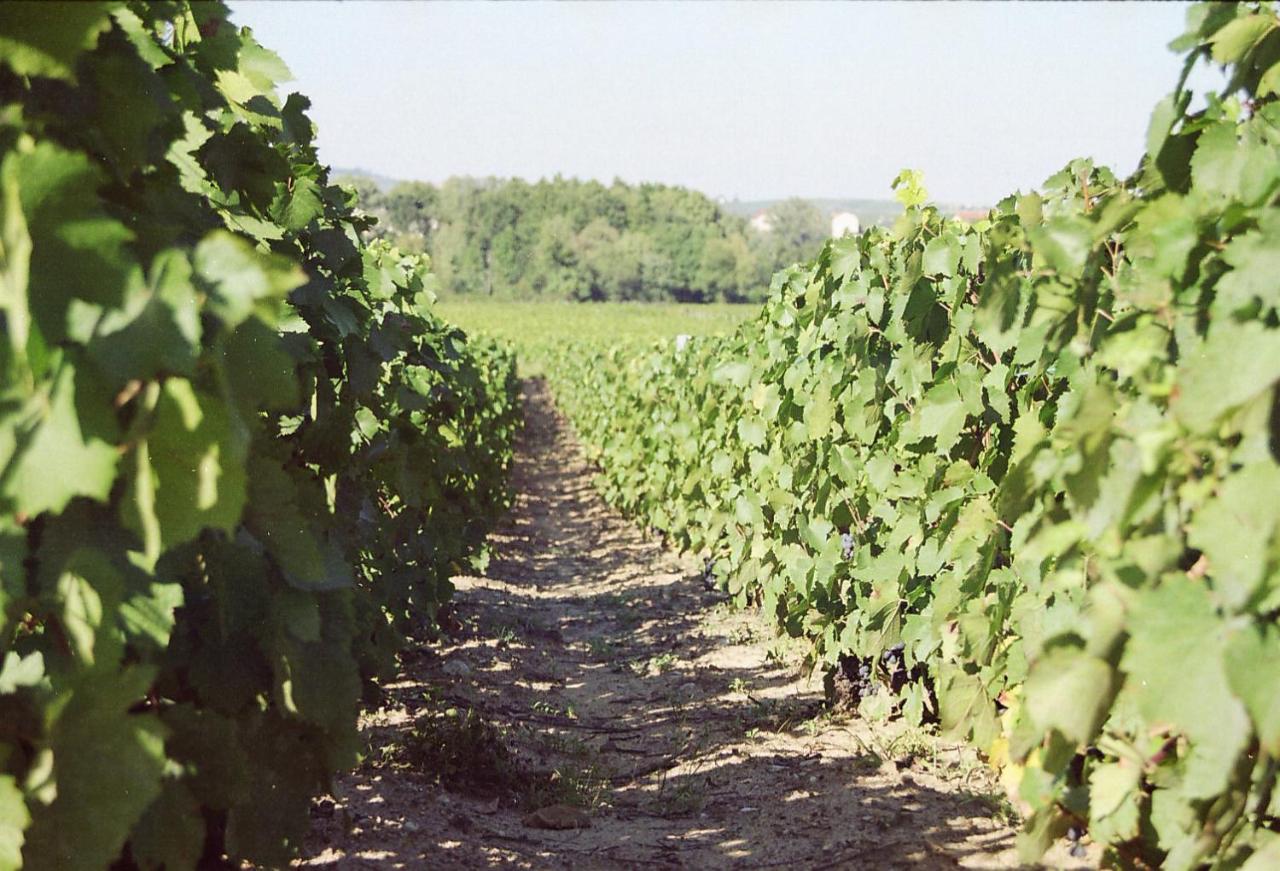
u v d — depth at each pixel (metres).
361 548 4.60
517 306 121.25
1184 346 2.10
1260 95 2.19
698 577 10.80
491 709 5.97
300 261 3.78
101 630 1.77
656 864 3.77
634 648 7.99
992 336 2.93
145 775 1.71
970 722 3.82
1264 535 1.77
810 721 5.46
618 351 19.64
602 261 151.50
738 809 4.34
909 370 4.92
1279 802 2.23
